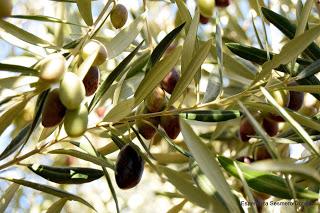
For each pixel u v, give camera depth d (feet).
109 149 1.84
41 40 1.52
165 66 1.47
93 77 1.45
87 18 1.56
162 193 2.02
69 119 1.31
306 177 1.11
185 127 1.32
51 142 1.57
